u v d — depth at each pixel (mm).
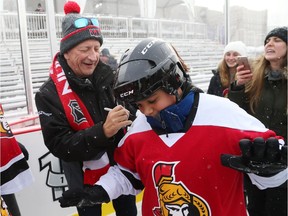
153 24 6672
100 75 1495
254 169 882
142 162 1051
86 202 1090
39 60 4141
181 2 7207
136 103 960
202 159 973
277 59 1869
